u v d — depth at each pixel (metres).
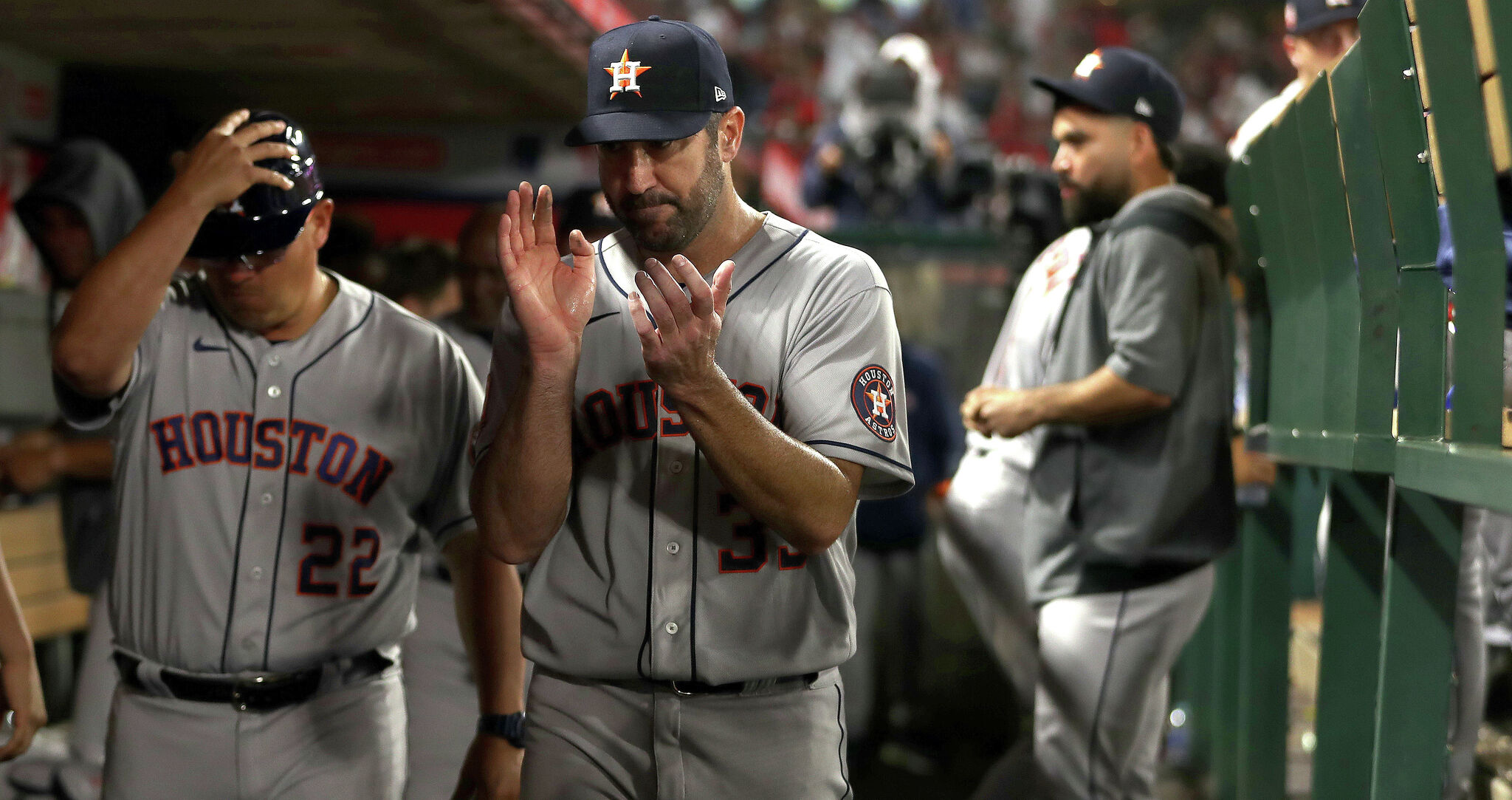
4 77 20.92
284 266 7.91
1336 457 8.80
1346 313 9.09
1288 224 10.59
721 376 6.25
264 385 8.08
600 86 6.60
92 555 13.07
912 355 19.80
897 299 23.14
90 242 13.50
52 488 15.55
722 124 6.92
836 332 7.00
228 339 8.16
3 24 19.20
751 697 7.10
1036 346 12.58
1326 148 9.11
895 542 19.19
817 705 7.29
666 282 5.97
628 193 6.64
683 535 7.05
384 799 8.46
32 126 21.67
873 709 19.30
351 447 8.16
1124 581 11.43
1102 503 11.51
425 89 22.75
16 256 21.48
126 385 7.91
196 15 18.38
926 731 19.78
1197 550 11.37
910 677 20.17
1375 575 9.27
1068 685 11.63
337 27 18.83
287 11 18.00
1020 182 21.00
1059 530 11.71
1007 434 11.62
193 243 7.62
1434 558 7.82
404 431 8.30
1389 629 7.90
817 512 6.55
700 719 7.07
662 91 6.51
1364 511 9.28
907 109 26.28
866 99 26.39
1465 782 10.88
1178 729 18.75
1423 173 7.36
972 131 53.19
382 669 8.48
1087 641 11.52
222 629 7.91
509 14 17.95
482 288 12.88
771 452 6.36
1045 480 11.84
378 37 19.33
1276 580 12.52
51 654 18.66
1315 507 18.67
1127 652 11.43
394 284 14.92
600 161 6.80
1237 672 14.37
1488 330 6.48
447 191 25.45
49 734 16.17
